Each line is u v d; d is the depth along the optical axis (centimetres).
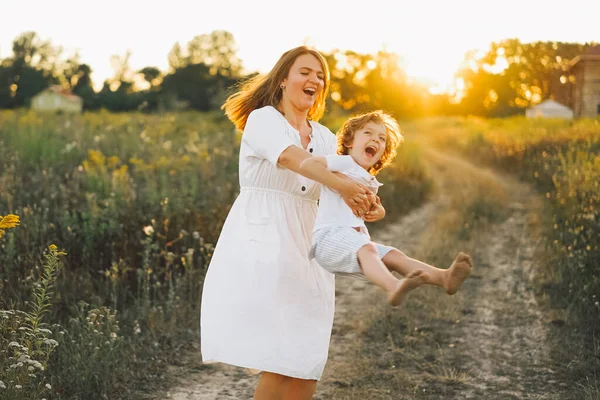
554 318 654
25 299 563
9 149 1130
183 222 788
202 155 1158
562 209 1065
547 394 498
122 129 1838
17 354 416
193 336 593
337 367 546
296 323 361
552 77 9569
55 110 2914
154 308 598
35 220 684
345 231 344
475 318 664
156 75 9494
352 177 355
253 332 356
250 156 375
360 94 8125
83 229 710
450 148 2903
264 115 373
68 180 922
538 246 943
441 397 494
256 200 375
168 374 524
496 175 1928
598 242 784
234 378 525
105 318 562
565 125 2481
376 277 317
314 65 384
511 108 9062
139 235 730
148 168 1005
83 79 10669
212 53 9175
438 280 302
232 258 369
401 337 605
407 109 8225
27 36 10369
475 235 1048
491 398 493
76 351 485
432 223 1184
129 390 486
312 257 355
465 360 562
